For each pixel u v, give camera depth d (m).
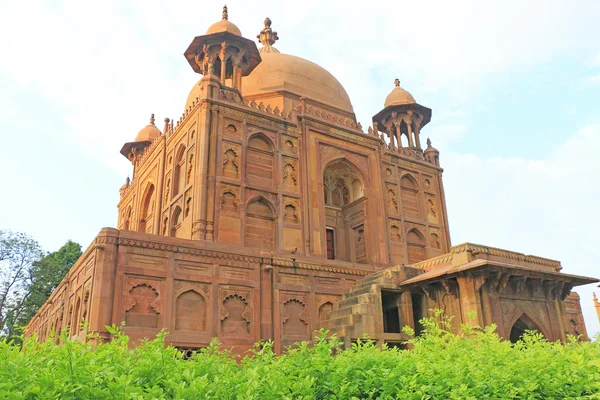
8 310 30.59
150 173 19.75
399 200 19.06
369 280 14.37
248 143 15.94
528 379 4.37
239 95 16.42
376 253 17.33
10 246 31.44
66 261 33.28
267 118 16.52
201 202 14.12
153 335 11.27
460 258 12.52
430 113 22.33
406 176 19.97
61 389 2.91
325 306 14.25
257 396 3.38
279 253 14.18
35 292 30.77
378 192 18.25
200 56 17.81
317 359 4.23
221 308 12.44
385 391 4.00
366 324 12.27
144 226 20.19
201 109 15.38
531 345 5.93
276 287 13.51
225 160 15.16
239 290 12.88
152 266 11.81
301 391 3.64
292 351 4.76
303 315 13.72
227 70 18.53
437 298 12.93
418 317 13.55
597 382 4.25
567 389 4.38
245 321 12.75
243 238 14.66
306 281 14.13
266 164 16.14
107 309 10.91
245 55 17.86
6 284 30.95
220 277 12.70
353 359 4.57
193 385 3.14
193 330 11.94
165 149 18.20
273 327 13.11
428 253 19.19
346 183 19.44
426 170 20.66
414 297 13.87
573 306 18.86
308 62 21.84
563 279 13.05
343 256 18.58
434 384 4.19
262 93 19.89
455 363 4.71
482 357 5.02
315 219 16.30
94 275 11.16
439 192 20.70
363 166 18.38
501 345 5.42
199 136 15.15
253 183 15.56
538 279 12.66
